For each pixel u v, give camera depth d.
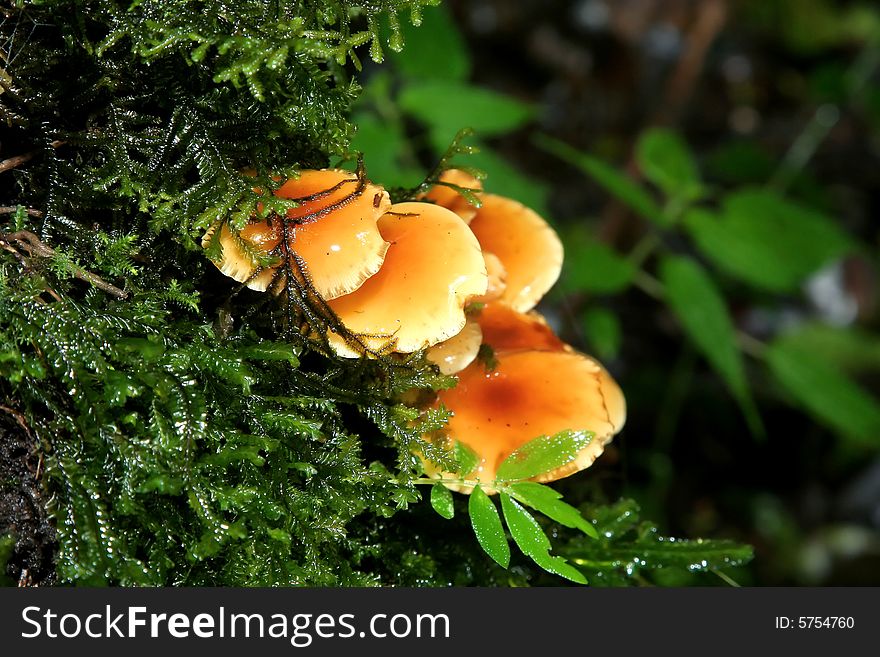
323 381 0.50
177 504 0.48
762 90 1.50
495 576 0.52
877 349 1.29
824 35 1.51
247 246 0.48
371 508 0.50
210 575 0.49
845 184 1.47
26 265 0.48
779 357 0.84
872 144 1.49
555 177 1.36
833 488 1.22
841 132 1.49
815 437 1.24
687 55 1.32
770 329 1.31
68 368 0.47
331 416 0.50
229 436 0.48
